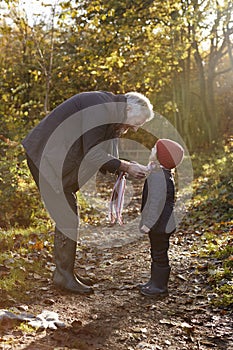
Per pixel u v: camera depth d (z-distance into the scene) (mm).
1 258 5906
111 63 18109
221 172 13203
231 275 5430
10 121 13344
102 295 5035
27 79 21516
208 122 26438
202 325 4270
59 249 5070
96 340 3904
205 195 11367
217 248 6672
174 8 19859
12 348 3486
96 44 19875
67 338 3828
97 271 6086
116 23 19641
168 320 4367
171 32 20172
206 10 21609
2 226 9016
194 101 28031
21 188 9922
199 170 16391
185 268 5980
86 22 17953
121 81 21531
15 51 22422
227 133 28172
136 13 19641
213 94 26828
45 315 4285
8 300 4602
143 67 20641
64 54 21469
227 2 22625
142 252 7109
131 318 4402
